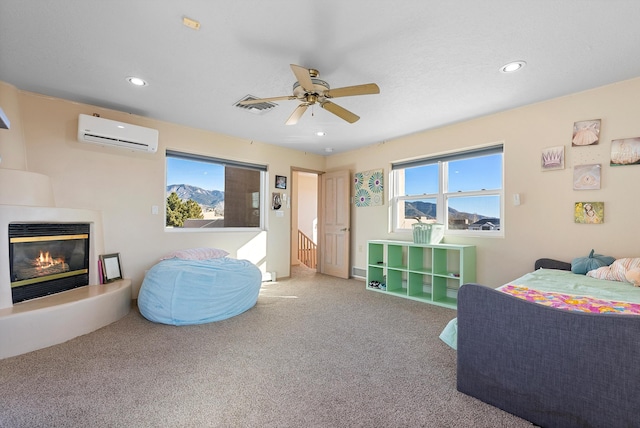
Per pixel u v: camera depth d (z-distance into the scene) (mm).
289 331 2766
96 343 2441
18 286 2482
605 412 1288
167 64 2477
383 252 4738
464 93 2992
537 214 3223
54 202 3125
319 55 2314
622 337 1257
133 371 2008
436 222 4281
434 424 1501
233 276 3240
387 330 2805
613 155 2771
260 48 2230
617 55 2301
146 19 1916
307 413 1589
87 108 3338
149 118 3773
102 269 3230
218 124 4004
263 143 4965
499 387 1607
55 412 1570
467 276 3541
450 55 2307
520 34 2043
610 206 2789
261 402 1683
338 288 4559
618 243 2744
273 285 4750
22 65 2508
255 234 4867
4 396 1705
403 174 4750
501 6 1776
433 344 2490
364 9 1805
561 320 1402
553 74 2602
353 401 1695
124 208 3588
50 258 2789
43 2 1762
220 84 2832
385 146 4840
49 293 2744
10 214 2398
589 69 2520
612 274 2449
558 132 3086
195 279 2986
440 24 1942
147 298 2953
